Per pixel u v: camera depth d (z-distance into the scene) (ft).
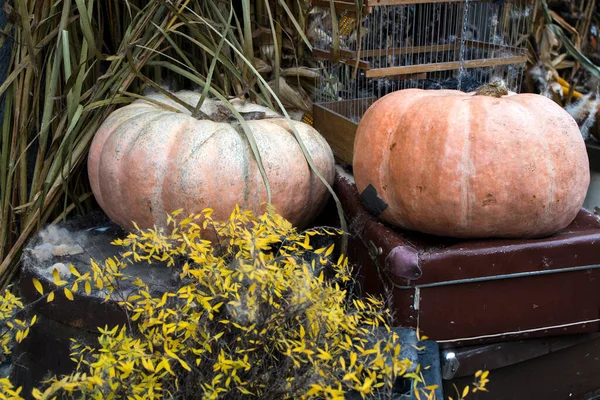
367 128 6.41
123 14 7.89
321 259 4.60
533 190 5.65
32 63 6.71
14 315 5.68
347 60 7.68
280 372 4.17
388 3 7.20
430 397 4.05
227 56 7.84
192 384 4.24
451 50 8.86
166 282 5.95
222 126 6.40
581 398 6.64
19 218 7.67
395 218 6.25
